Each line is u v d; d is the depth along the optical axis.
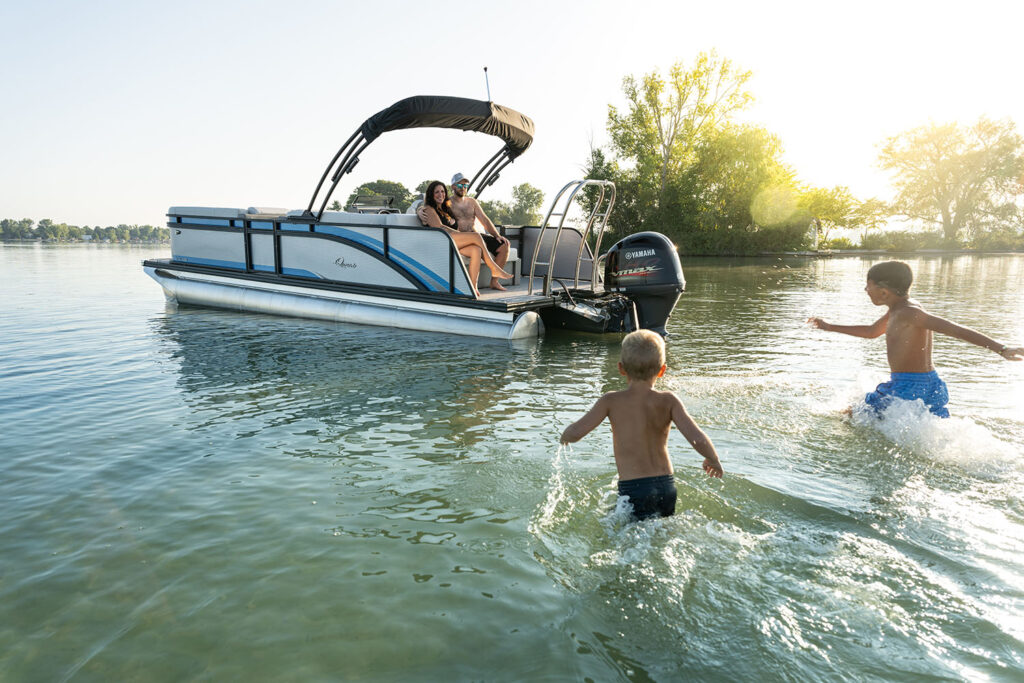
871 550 2.33
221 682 1.68
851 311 9.73
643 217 34.72
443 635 1.87
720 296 12.09
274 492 2.98
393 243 8.12
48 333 7.56
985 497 2.81
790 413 4.17
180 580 2.20
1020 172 43.56
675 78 33.66
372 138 7.71
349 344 7.03
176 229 10.41
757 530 2.48
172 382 5.23
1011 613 1.94
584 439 3.75
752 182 32.81
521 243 10.42
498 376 5.50
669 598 2.04
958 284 14.26
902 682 1.64
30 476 3.18
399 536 2.52
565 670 1.71
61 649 1.82
